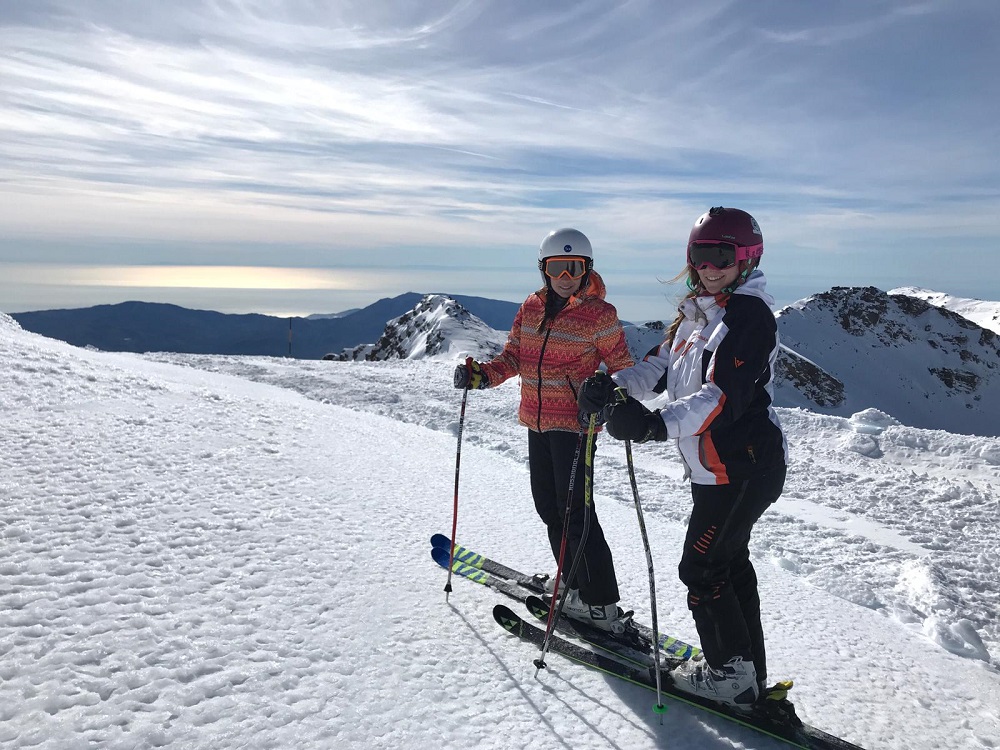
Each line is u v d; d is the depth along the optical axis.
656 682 2.22
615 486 6.59
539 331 2.69
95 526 2.69
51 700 1.69
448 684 2.14
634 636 2.65
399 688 2.06
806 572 4.62
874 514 6.63
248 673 1.96
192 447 4.03
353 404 11.36
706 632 2.15
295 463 4.20
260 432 4.85
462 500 4.29
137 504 3.00
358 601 2.56
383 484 4.25
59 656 1.86
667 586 3.42
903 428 10.03
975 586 4.74
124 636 2.01
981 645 3.59
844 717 2.42
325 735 1.77
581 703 2.17
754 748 2.04
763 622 3.27
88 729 1.62
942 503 7.09
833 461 9.01
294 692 1.92
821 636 3.22
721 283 2.08
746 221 2.01
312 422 5.88
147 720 1.69
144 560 2.51
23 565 2.29
